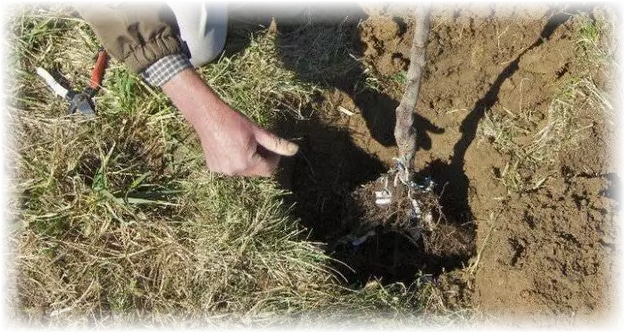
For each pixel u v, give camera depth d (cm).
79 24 146
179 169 136
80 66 143
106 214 129
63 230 128
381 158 146
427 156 145
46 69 143
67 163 133
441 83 146
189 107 103
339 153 146
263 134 104
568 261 122
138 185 132
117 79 139
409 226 137
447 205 140
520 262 124
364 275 137
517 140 141
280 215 133
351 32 152
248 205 132
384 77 149
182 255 127
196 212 131
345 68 149
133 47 102
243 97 141
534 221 128
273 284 127
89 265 125
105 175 130
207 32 136
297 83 145
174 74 102
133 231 129
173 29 103
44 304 123
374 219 137
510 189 134
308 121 144
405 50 150
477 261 129
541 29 147
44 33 144
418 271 136
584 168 135
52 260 125
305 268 128
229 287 126
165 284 126
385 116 147
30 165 133
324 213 142
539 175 135
